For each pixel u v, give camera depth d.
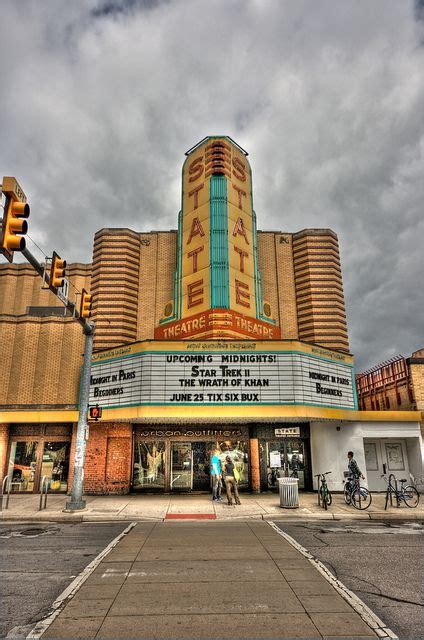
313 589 6.82
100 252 25.55
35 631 5.35
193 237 23.25
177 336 22.25
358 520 13.91
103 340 23.86
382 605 6.18
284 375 18.72
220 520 13.75
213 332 20.33
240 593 6.63
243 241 23.17
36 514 14.48
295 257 26.34
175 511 15.10
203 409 18.23
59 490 20.75
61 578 7.45
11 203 8.12
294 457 21.09
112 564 8.27
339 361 20.77
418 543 10.20
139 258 26.05
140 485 20.36
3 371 22.59
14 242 7.93
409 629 5.38
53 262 11.41
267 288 25.70
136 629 5.38
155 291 25.48
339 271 26.19
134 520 13.89
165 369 18.59
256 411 18.31
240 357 18.80
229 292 21.36
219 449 19.20
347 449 20.69
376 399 26.67
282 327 25.16
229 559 8.63
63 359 23.00
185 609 6.01
